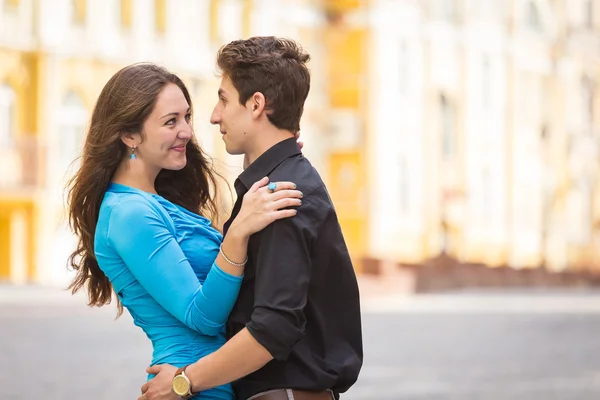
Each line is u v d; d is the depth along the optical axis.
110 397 14.73
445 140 59.34
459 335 27.17
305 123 53.44
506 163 63.66
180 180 5.43
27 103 44.25
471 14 60.59
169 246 4.65
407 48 56.31
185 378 4.39
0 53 43.59
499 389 16.44
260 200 4.39
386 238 54.66
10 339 23.25
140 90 4.80
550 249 67.56
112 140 4.82
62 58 44.75
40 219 43.84
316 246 4.45
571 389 16.56
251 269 4.49
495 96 62.78
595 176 71.00
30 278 43.84
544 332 28.80
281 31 52.25
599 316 36.06
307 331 4.50
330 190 54.59
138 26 47.28
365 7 53.78
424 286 50.09
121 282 4.77
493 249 62.53
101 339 23.72
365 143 53.91
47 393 15.09
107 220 4.75
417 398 15.25
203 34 49.59
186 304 4.55
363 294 46.22
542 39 66.94
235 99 4.59
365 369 19.16
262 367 4.51
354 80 54.06
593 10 71.38
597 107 71.50
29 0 44.34
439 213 58.16
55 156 44.34
